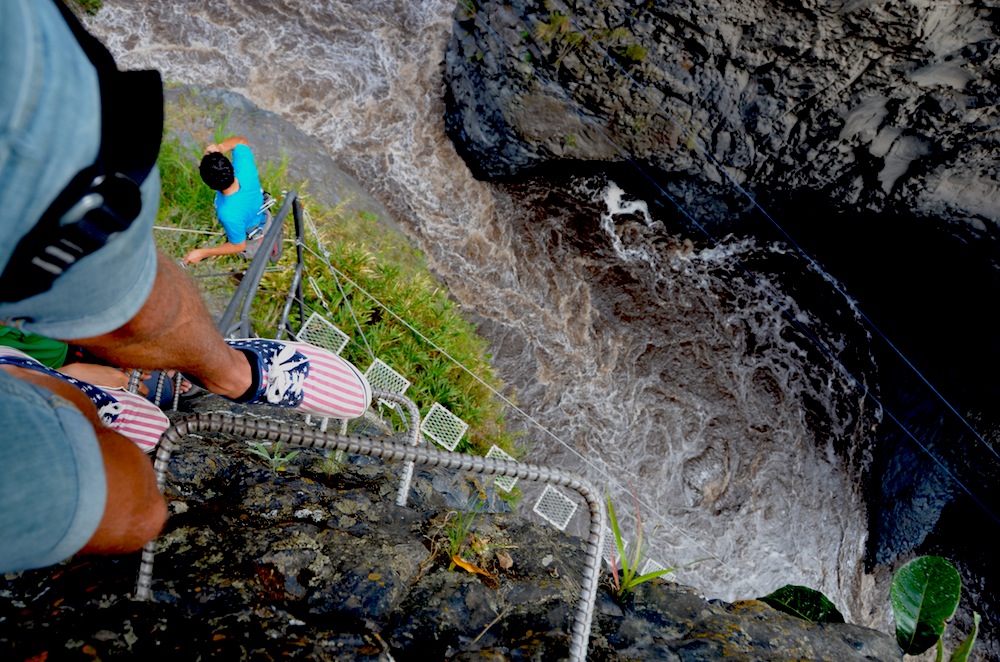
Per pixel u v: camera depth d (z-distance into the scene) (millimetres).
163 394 2639
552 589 1880
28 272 488
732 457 9211
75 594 1367
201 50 8062
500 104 7988
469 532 2127
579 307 9055
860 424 9750
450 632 1647
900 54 6109
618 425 8727
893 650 2088
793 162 7617
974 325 8031
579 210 9188
